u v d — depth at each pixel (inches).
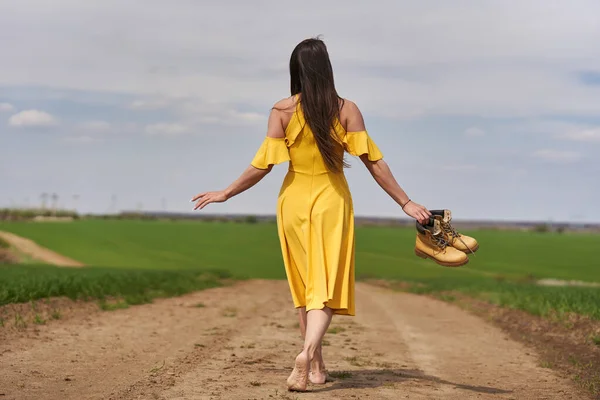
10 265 1809.8
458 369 377.1
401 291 1322.6
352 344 458.0
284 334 484.7
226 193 265.9
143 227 4269.2
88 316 544.7
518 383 338.0
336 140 264.8
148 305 688.4
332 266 262.1
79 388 278.7
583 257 3201.3
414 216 266.8
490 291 1066.7
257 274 2229.3
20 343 388.8
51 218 4670.3
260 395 263.3
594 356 427.5
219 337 451.8
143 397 260.4
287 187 271.0
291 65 268.2
